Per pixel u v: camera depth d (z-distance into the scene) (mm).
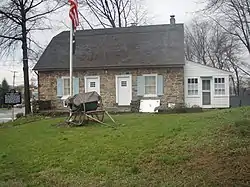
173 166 7148
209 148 7770
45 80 25828
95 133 10828
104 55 25641
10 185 6852
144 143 8867
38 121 15766
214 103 24109
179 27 27219
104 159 8008
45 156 8648
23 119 18250
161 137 9305
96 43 27188
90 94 13352
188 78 24328
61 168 7727
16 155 8961
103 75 24828
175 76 23875
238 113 11945
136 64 24031
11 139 11047
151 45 25797
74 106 13266
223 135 8570
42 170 7730
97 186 6551
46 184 6875
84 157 8273
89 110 13281
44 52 27312
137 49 25625
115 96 24594
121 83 24609
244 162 6699
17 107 48562
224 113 12445
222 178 6188
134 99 24297
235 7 12688
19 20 24672
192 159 7355
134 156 7996
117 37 27391
